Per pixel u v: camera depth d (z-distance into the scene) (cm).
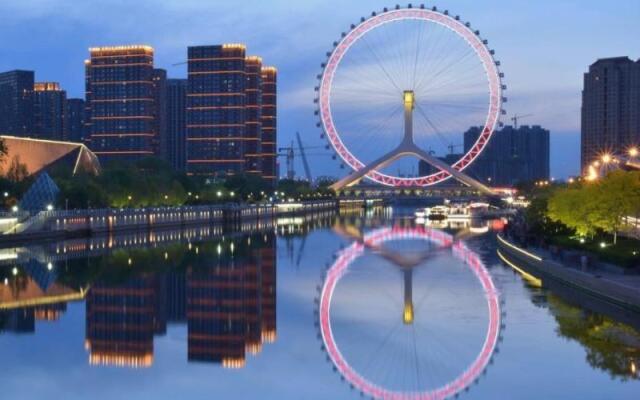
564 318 7931
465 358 6719
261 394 5828
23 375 6216
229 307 9156
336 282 11025
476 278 11100
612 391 5625
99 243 17800
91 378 6147
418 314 8531
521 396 5606
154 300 9625
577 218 11656
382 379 6250
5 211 19312
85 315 8650
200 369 6469
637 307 7712
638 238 12119
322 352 7056
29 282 11100
